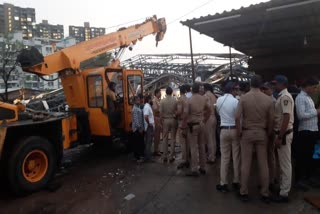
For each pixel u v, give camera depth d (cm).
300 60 1059
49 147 654
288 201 503
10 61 3109
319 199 495
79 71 828
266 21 756
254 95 500
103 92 815
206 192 561
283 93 495
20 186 596
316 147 569
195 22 770
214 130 743
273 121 501
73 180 680
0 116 612
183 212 484
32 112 734
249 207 490
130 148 928
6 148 606
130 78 896
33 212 522
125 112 880
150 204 523
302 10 673
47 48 7494
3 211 532
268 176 504
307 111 537
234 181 566
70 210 519
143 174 695
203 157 664
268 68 1127
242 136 508
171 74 2616
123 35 952
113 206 524
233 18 720
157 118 874
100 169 758
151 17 1057
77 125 817
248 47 1077
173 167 740
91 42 859
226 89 565
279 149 502
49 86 4106
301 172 558
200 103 646
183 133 667
